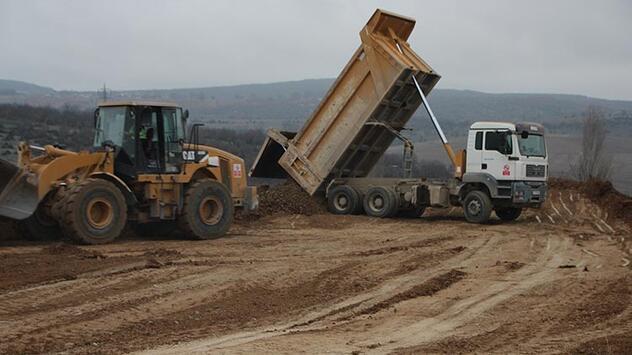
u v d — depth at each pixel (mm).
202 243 17078
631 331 9242
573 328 9445
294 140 24000
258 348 8211
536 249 16641
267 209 23266
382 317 10016
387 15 22094
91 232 15742
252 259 14508
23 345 8234
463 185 22344
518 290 11859
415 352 8242
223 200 18266
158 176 17125
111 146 16719
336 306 10680
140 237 18281
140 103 16984
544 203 24688
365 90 22391
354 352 8125
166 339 8648
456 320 9883
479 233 19594
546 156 22344
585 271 13664
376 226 21359
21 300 10391
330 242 17625
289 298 11156
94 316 9641
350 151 23547
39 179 15367
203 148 18641
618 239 18656
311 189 24016
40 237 16500
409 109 23641
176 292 11180
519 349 8406
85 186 15625
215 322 9594
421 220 23125
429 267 13867
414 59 22438
